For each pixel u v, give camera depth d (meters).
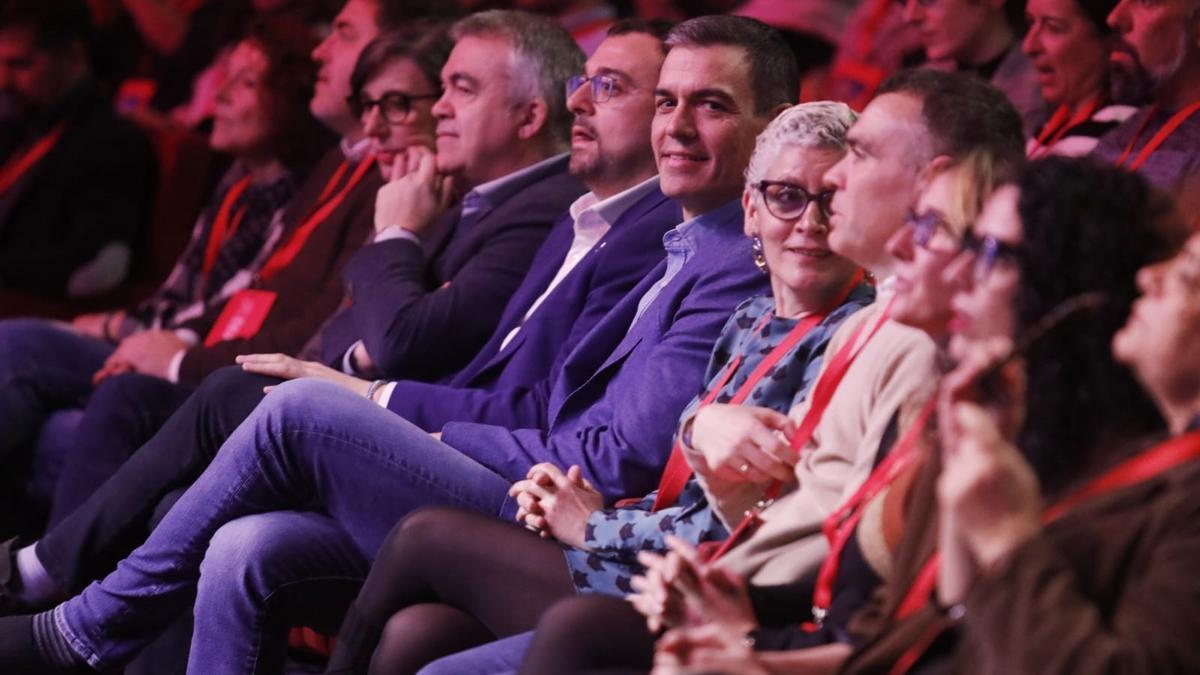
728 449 5.01
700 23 6.59
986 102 4.89
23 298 11.28
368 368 7.98
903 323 4.53
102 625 6.25
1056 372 3.78
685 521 5.32
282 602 6.15
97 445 8.23
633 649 4.63
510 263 7.73
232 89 10.12
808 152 5.36
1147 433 3.76
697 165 6.50
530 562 5.53
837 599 4.46
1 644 6.27
